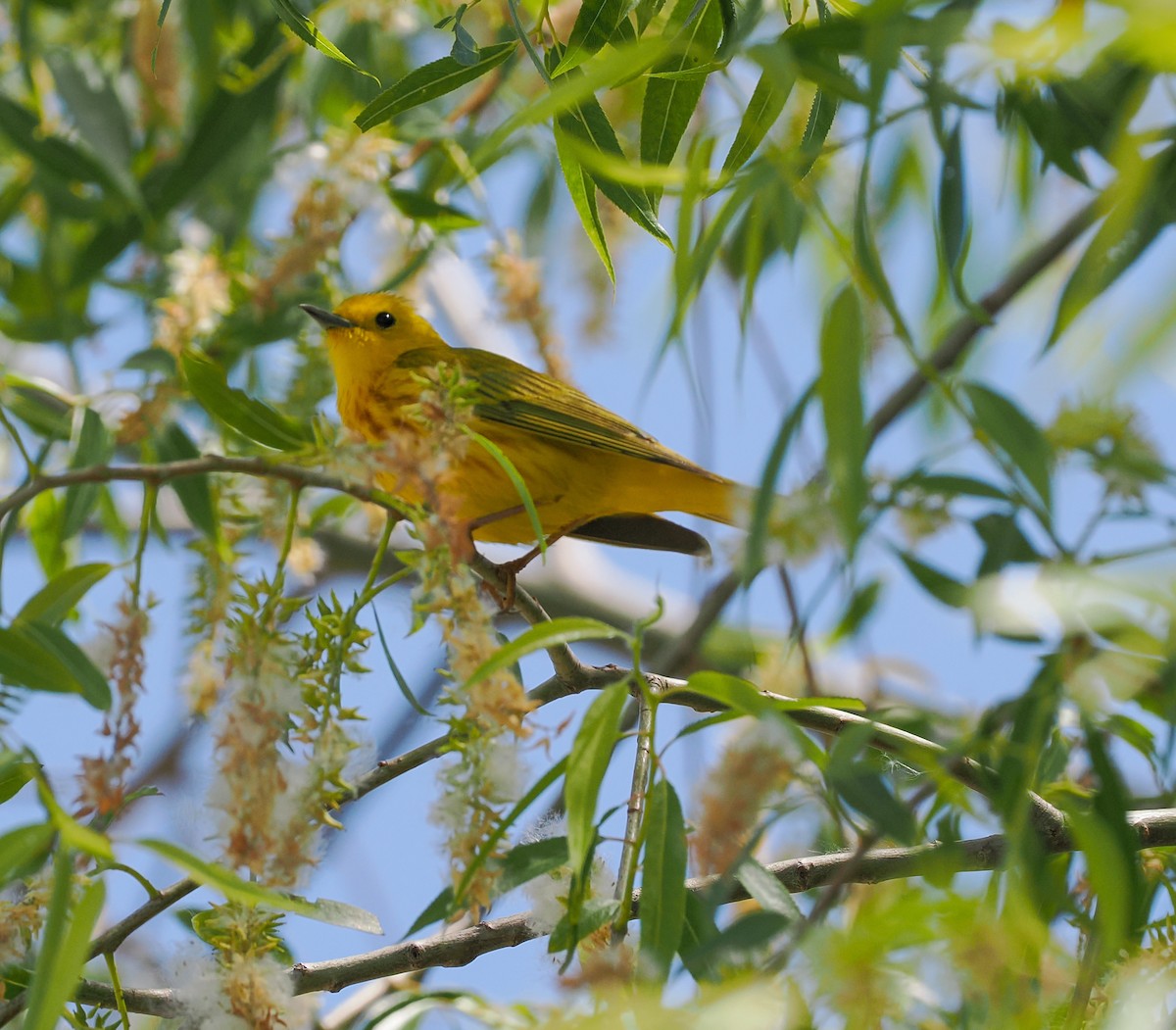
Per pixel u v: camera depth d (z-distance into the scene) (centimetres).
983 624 574
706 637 1088
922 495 659
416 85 754
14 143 1176
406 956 783
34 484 597
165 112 1142
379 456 588
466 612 552
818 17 686
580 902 558
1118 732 729
